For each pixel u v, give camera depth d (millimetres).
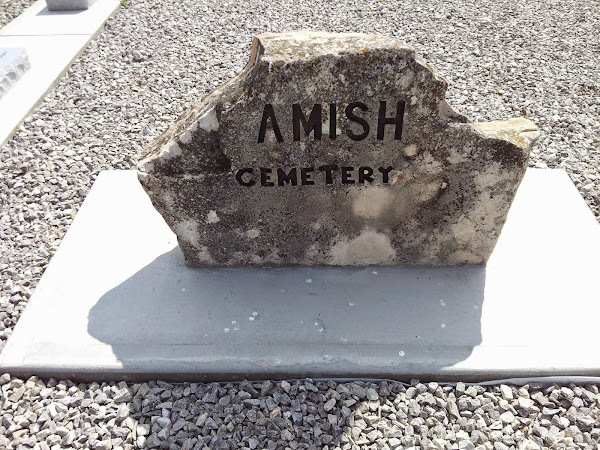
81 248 940
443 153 761
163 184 792
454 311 824
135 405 739
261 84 690
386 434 701
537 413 726
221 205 817
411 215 832
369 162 770
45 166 1199
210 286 870
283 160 766
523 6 1915
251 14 1889
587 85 1475
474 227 843
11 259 981
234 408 728
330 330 798
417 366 757
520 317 814
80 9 1918
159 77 1541
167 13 1907
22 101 1404
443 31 1758
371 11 1898
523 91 1456
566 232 958
